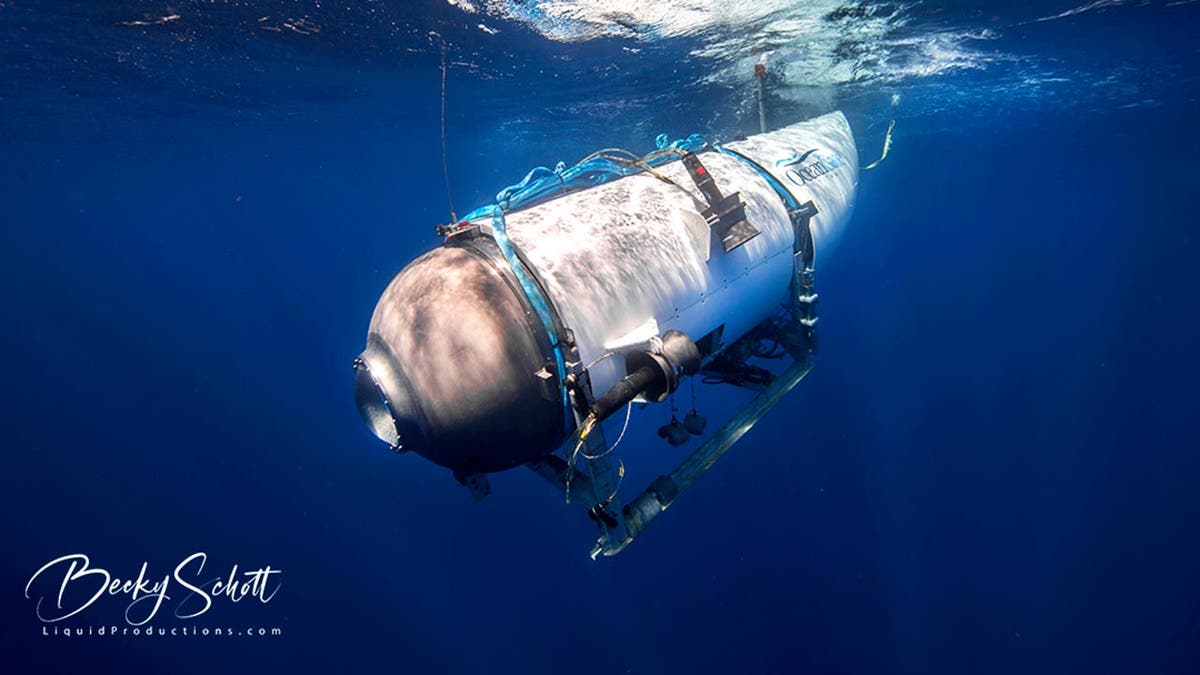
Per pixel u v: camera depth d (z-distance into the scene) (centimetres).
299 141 2036
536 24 812
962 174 3597
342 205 5822
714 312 383
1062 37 928
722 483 1841
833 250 542
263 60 1002
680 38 862
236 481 2247
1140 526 1538
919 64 1059
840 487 1739
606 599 1542
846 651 1310
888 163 2709
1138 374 2672
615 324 318
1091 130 2058
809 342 493
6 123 1539
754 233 371
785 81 1131
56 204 3938
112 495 2327
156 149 2078
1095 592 1370
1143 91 1409
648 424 1662
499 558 1703
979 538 1544
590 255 324
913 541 1552
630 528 364
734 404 1574
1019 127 1964
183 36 875
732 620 1423
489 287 288
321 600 1642
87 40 884
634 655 1400
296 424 2733
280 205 5275
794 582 1482
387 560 1748
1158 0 766
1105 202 5969
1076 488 1695
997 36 909
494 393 279
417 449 308
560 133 1778
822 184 514
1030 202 6172
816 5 751
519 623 1527
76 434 3228
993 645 1291
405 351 282
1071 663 1240
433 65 1026
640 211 365
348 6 758
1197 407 2211
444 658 1464
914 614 1364
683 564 1594
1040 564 1454
